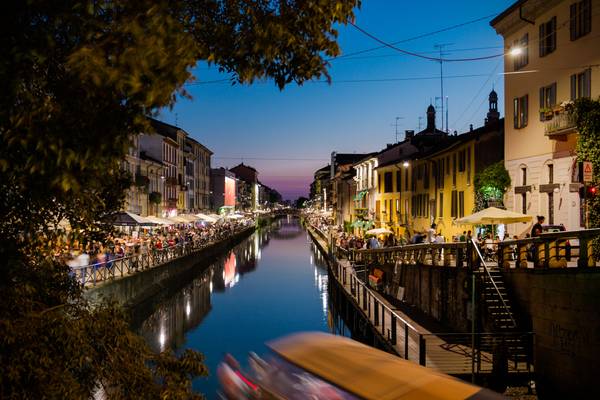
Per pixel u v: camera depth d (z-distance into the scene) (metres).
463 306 17.30
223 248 61.00
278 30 4.46
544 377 12.44
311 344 8.02
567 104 18.58
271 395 7.58
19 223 4.71
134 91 3.49
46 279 5.33
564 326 11.82
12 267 4.63
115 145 3.78
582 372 11.29
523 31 23.73
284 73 4.91
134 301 25.12
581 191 15.19
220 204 108.62
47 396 4.13
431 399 5.77
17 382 4.07
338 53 4.82
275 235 104.81
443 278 19.59
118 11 3.76
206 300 33.94
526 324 14.42
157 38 3.51
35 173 3.91
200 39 4.75
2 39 3.56
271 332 24.98
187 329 25.50
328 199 108.38
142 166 49.56
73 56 3.42
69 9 3.59
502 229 24.89
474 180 27.20
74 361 4.54
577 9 19.86
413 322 20.06
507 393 12.70
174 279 35.00
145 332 24.72
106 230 5.84
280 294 36.41
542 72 22.19
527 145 23.33
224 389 9.15
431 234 29.06
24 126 3.56
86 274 21.02
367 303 23.22
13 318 4.36
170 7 3.82
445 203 33.72
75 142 3.70
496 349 12.62
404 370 6.63
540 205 22.12
